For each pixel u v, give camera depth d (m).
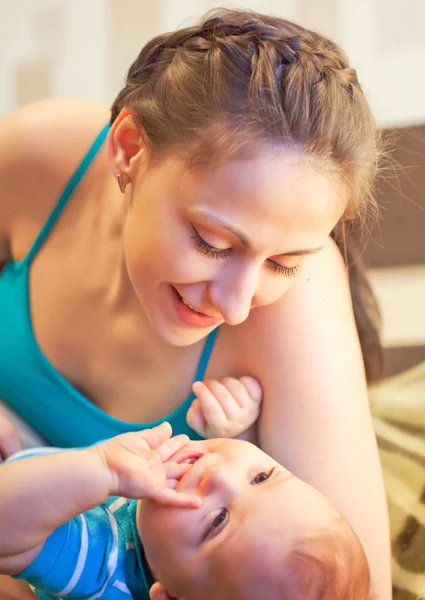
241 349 1.01
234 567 0.88
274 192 0.75
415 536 1.14
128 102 0.88
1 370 1.10
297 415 0.98
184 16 2.00
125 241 0.89
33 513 0.83
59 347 1.05
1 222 1.11
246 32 0.82
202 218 0.78
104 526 0.96
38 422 1.10
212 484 0.92
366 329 1.28
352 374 1.01
